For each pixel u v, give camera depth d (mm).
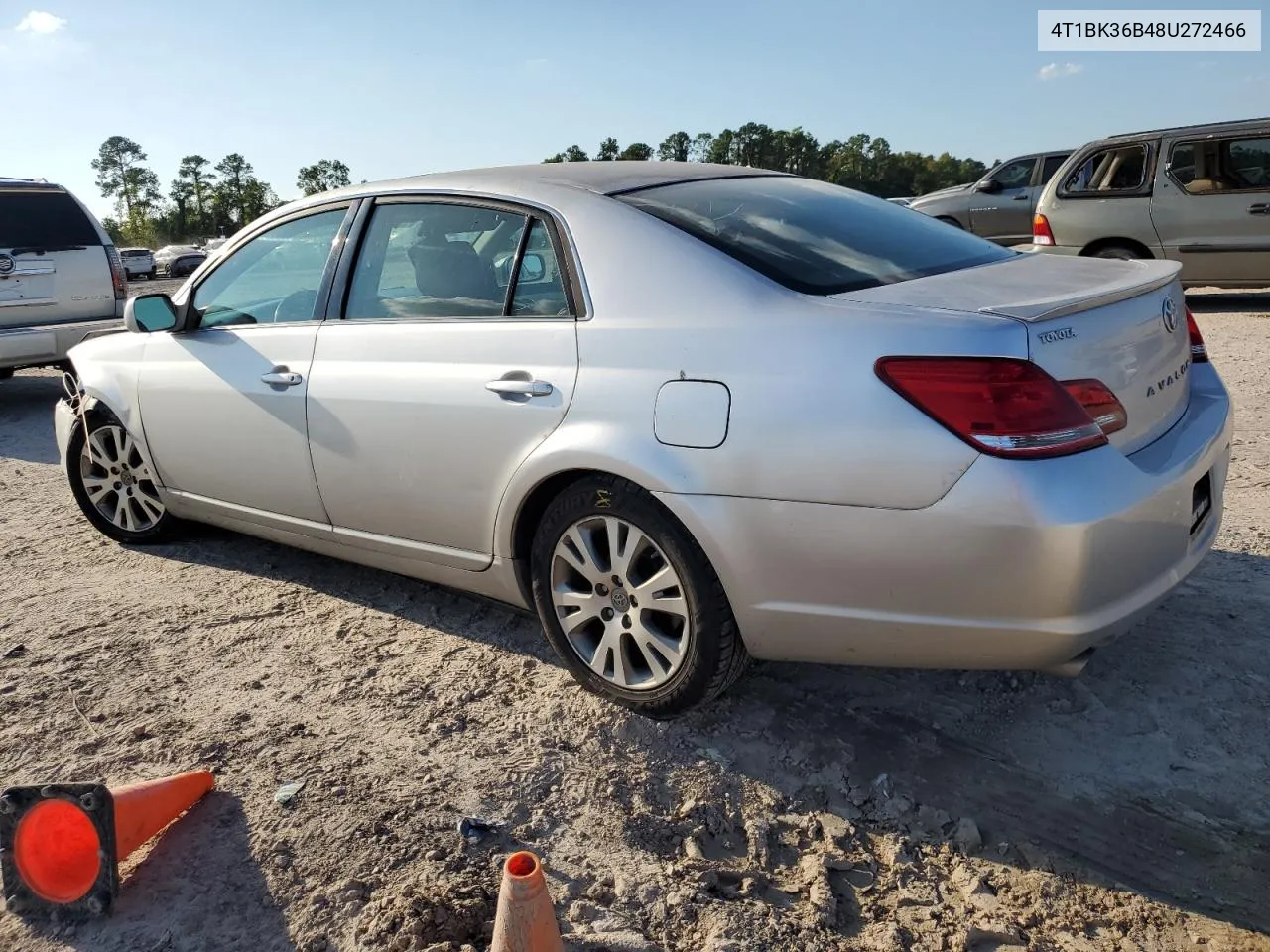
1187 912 2250
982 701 3090
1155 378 2697
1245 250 9742
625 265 2896
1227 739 2826
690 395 2664
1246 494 4699
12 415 8617
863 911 2281
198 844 2533
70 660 3541
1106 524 2291
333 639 3670
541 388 2949
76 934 2273
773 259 2812
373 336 3461
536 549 3107
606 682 3062
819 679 3248
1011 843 2482
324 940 2209
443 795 2697
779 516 2543
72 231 8641
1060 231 10797
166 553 4633
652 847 2498
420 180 3545
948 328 2361
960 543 2336
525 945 1866
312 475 3672
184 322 4172
